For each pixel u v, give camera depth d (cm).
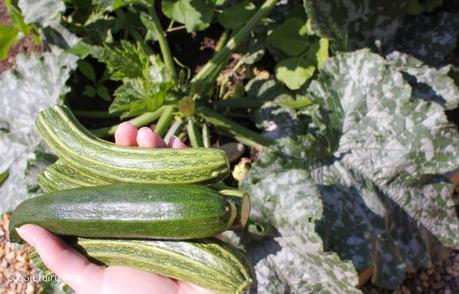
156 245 46
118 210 44
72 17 72
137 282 48
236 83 74
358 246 59
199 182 46
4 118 68
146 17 70
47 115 51
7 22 81
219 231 44
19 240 51
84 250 48
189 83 66
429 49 72
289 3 74
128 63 60
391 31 71
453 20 72
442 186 63
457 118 73
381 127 63
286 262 59
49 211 45
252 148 70
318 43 68
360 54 64
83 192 45
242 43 74
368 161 63
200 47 77
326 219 60
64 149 50
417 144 62
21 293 69
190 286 49
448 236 63
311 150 62
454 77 71
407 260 62
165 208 43
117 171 47
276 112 68
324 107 64
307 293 58
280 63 69
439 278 69
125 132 54
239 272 45
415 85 68
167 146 55
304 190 57
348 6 67
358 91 63
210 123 70
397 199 63
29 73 68
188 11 65
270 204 58
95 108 74
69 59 68
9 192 65
